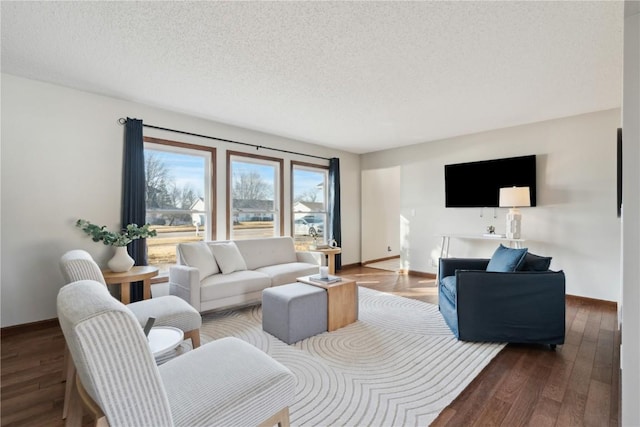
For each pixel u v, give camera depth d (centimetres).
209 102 342
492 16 190
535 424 159
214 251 354
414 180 539
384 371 212
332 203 562
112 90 310
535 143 411
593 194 370
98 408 101
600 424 159
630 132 129
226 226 423
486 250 456
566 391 188
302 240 534
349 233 611
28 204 287
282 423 122
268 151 473
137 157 338
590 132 371
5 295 277
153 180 367
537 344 252
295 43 222
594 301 368
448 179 489
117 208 333
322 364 221
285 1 178
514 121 406
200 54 239
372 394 185
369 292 419
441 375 206
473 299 254
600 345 252
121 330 84
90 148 317
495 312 250
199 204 404
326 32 209
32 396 185
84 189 314
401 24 199
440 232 505
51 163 297
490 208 453
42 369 217
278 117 393
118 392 84
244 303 329
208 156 410
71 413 132
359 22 197
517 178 420
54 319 298
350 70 264
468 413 168
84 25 202
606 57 239
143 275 285
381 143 536
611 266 359
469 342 257
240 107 357
